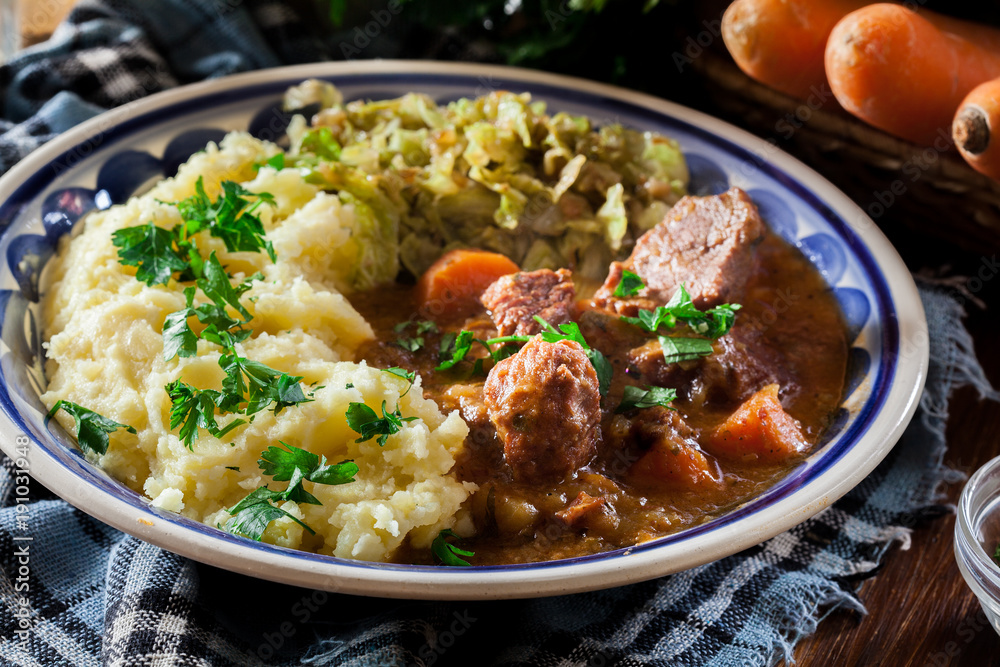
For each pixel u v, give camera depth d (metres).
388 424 0.39
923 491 0.43
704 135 0.53
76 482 0.37
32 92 0.56
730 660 0.38
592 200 0.51
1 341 0.42
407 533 0.39
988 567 0.38
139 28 0.59
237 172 0.49
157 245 0.44
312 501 0.38
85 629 0.38
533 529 0.40
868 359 0.44
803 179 0.50
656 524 0.40
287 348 0.42
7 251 0.44
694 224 0.48
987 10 0.53
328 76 0.56
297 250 0.46
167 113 0.52
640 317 0.44
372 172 0.50
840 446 0.40
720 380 0.43
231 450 0.39
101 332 0.41
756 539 0.37
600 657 0.38
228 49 0.60
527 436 0.40
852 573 0.41
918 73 0.47
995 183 0.49
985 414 0.46
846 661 0.38
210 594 0.39
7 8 0.64
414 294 0.49
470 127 0.51
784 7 0.49
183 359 0.40
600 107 0.56
